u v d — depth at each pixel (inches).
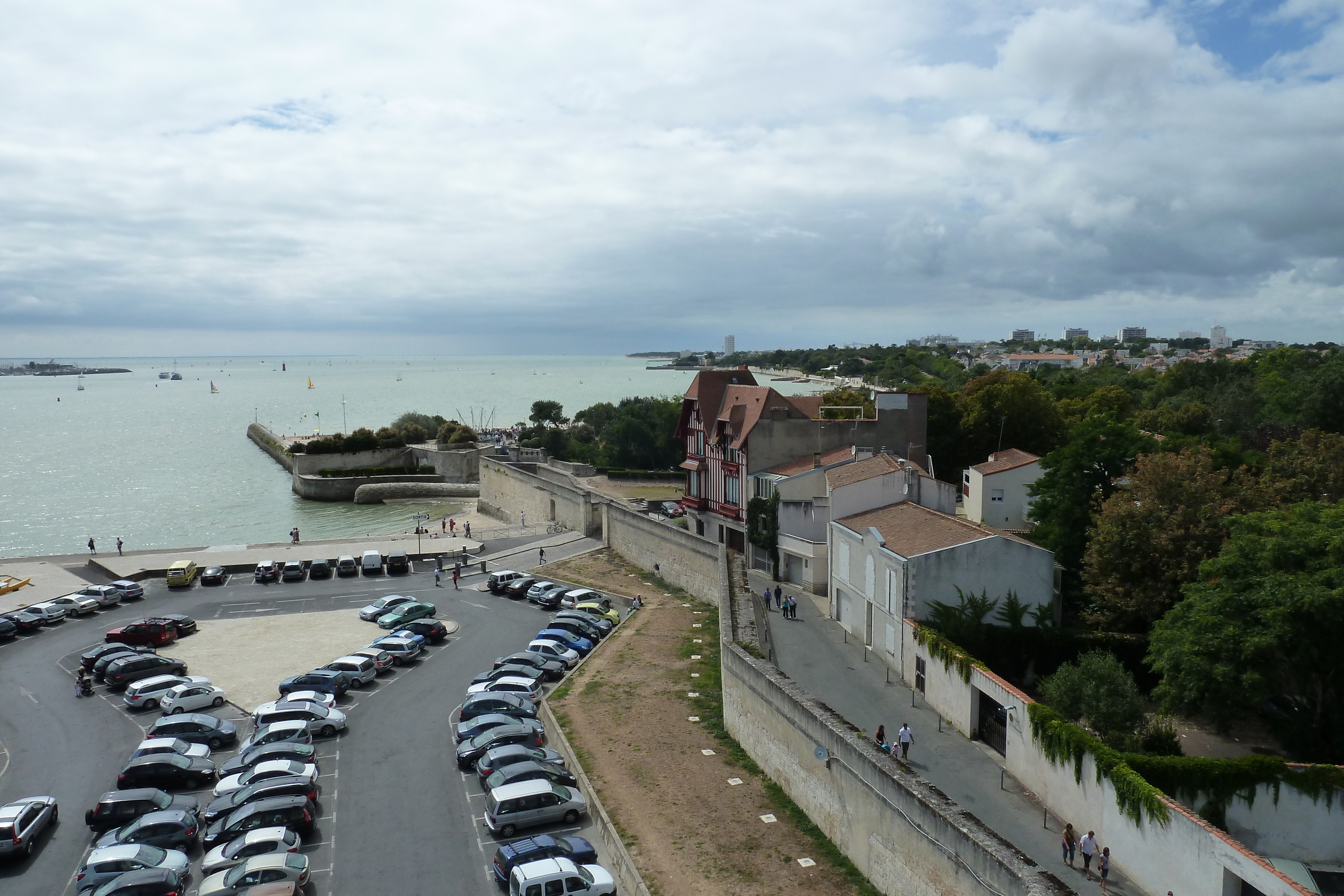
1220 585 1334.9
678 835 1239.5
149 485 5349.4
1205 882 904.9
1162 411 3560.5
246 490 5265.8
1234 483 1870.1
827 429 2517.2
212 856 1186.6
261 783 1341.0
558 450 5959.6
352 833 1298.0
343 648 2153.1
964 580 1594.5
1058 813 1150.3
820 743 1257.4
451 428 5871.1
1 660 2074.3
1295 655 1246.3
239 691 1883.6
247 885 1101.7
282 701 1689.2
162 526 4197.8
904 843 1040.2
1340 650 1224.2
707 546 2479.1
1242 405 3415.4
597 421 6830.7
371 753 1576.0
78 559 2987.2
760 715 1465.3
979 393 3127.5
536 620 2386.8
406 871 1196.5
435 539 3363.7
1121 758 1056.8
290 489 5324.8
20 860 1235.2
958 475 3083.2
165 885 1109.7
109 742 1633.9
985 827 936.3
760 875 1138.7
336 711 1689.2
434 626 2204.7
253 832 1214.9
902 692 1569.9
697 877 1130.7
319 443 5344.5
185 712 1722.4
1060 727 1146.7
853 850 1164.5
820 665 1704.0
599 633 2229.3
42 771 1512.1
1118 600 1630.2
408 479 5206.7
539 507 3882.9
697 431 2989.7
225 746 1621.6
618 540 3120.1
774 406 2630.4
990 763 1307.8
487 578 2847.0
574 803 1327.5
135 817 1315.2
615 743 1546.5
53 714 1763.0
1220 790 1054.4
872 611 1792.6
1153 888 978.1
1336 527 1333.7
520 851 1168.2
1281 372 4658.0
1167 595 1582.2
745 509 2588.6
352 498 5073.8
